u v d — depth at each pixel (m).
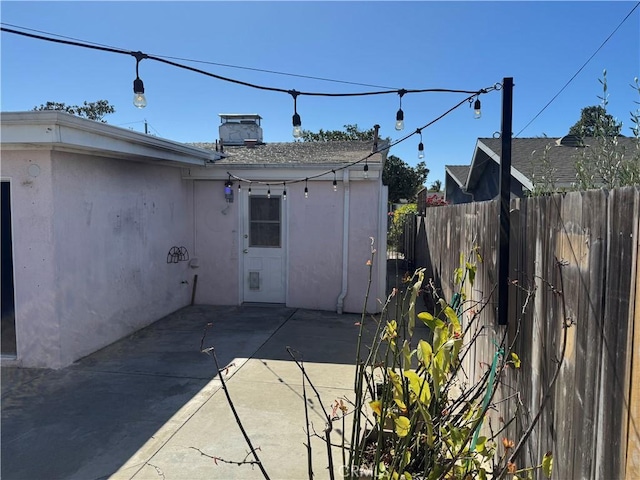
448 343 1.70
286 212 7.43
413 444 1.99
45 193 4.58
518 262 2.54
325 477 2.82
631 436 1.32
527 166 8.38
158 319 6.73
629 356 1.33
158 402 3.89
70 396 4.01
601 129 2.49
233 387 4.21
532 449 2.21
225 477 2.81
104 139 4.77
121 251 5.81
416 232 11.41
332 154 8.26
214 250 7.68
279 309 7.40
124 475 2.83
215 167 7.32
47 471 2.88
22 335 4.74
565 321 1.72
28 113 4.06
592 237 1.60
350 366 4.77
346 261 7.21
